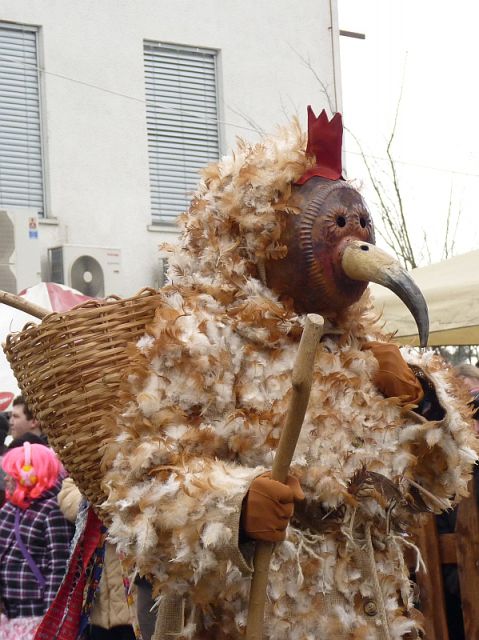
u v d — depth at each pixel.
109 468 2.32
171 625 2.40
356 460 2.48
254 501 2.19
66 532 4.86
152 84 11.42
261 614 2.23
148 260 11.15
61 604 2.87
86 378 2.41
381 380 2.64
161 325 2.38
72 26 11.02
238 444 2.35
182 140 11.48
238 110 11.62
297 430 2.18
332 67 12.02
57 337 2.42
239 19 11.72
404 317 5.71
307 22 11.98
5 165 10.77
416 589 2.86
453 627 3.81
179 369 2.34
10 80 10.85
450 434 2.62
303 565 2.43
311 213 2.49
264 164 2.54
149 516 2.20
